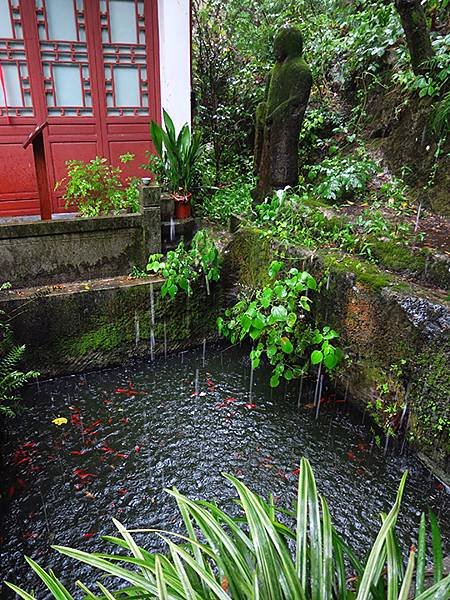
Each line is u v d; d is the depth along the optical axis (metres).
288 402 3.06
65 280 3.29
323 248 3.20
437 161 3.84
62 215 4.35
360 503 2.28
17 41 3.92
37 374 2.91
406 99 4.30
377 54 4.63
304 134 5.04
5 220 4.16
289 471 2.49
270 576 0.97
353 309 2.74
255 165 4.37
